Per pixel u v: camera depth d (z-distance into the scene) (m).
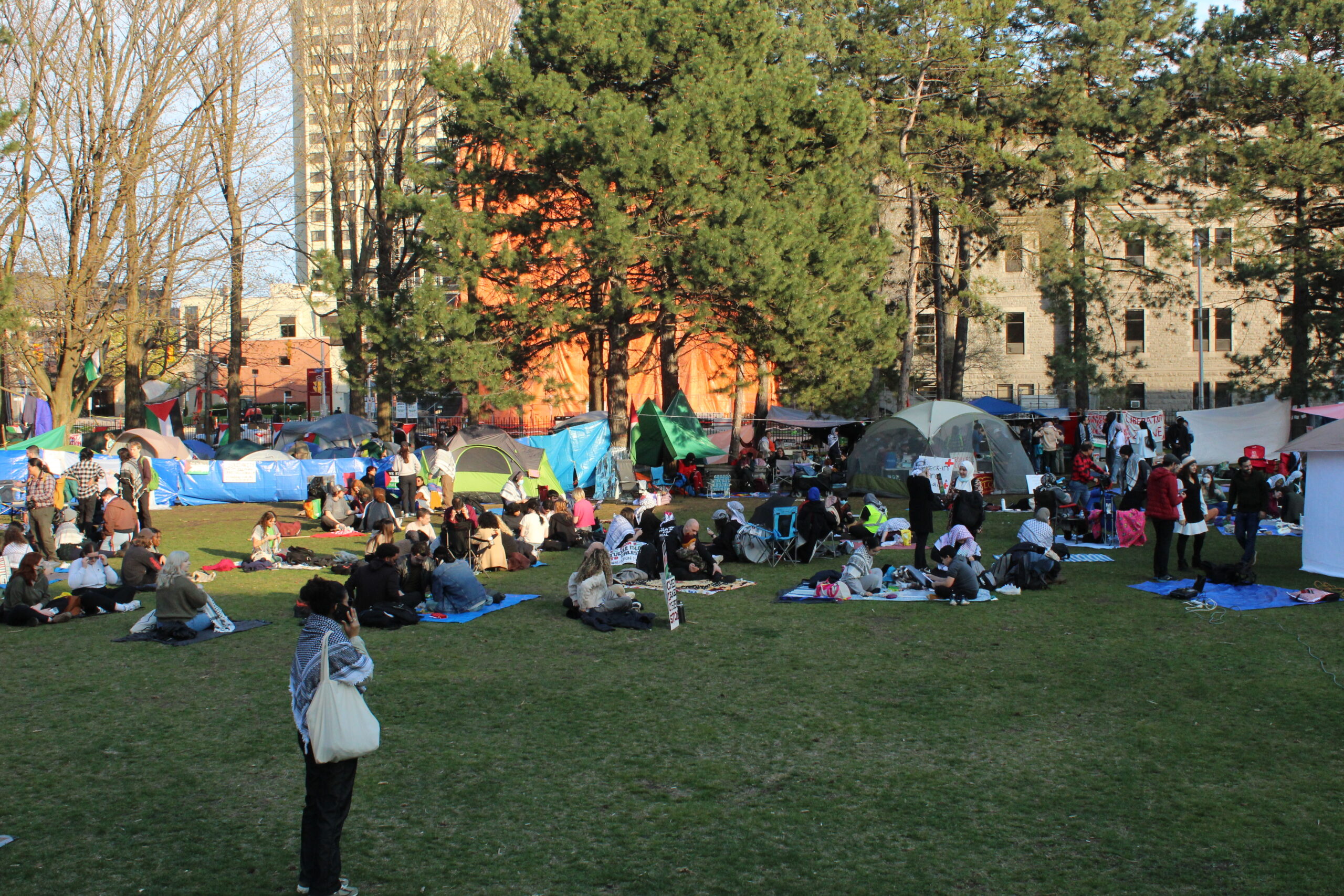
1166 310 53.84
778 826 6.28
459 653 10.65
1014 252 38.03
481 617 12.45
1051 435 30.75
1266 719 8.15
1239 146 34.28
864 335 26.70
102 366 36.25
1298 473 21.67
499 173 25.89
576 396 42.91
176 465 26.20
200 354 48.09
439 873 5.69
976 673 9.61
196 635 11.29
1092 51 36.00
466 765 7.36
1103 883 5.50
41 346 34.91
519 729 8.15
